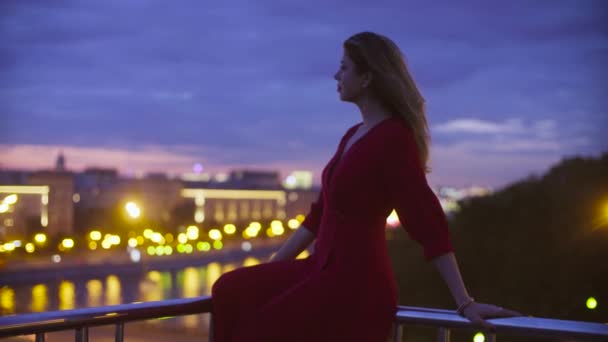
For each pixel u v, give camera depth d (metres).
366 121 2.60
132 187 172.25
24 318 2.14
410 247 27.81
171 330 33.59
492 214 27.28
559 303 23.27
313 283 2.46
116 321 2.34
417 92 2.55
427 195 2.42
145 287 90.69
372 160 2.44
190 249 133.62
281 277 2.58
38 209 132.75
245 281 2.59
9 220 109.56
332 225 2.51
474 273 25.84
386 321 2.47
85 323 2.25
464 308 2.32
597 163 27.38
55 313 2.21
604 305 22.70
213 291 2.62
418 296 25.94
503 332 2.25
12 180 132.38
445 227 2.42
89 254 115.38
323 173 2.64
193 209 175.50
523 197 27.27
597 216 23.89
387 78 2.51
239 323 2.56
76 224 143.88
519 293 23.89
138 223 144.62
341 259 2.46
